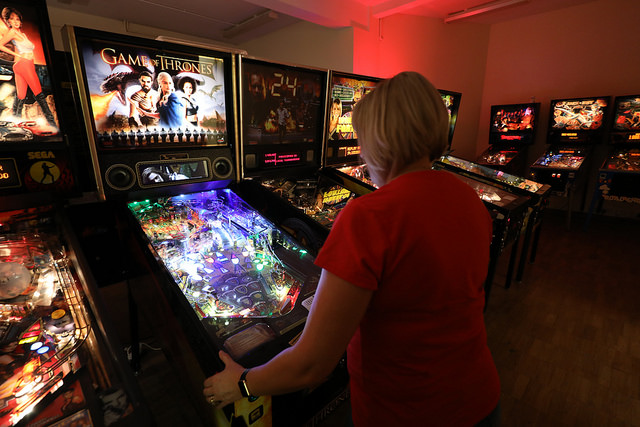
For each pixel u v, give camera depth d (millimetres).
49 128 1073
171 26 5492
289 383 624
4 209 1034
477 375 674
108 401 672
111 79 1214
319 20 3570
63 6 4582
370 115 634
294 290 1171
